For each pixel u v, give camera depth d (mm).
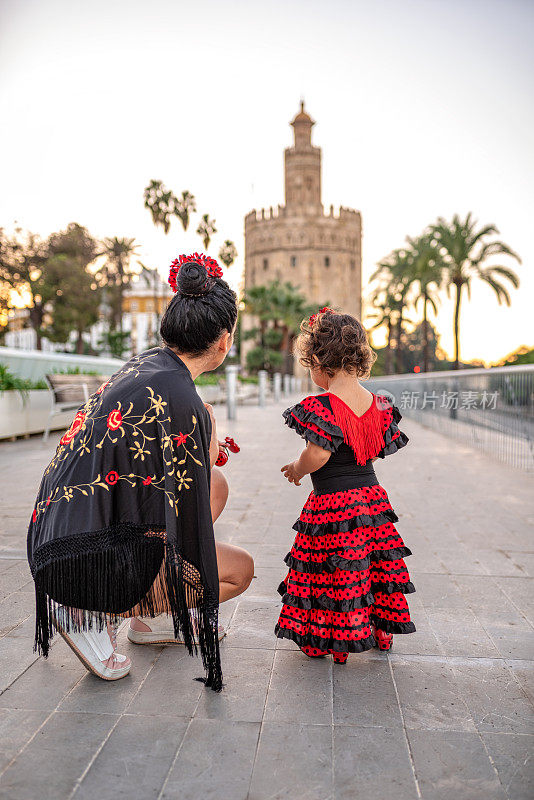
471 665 2402
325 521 2320
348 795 1646
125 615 2109
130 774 1726
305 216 77250
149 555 1949
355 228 79812
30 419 9781
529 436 7289
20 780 1698
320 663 2412
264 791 1659
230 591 2430
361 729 1954
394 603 2354
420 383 13688
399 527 4535
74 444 1984
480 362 63812
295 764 1773
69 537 1906
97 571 1914
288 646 2566
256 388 31000
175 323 2068
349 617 2283
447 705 2104
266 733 1928
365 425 2281
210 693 2170
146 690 2188
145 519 1943
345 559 2281
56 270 41469
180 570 1931
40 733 1919
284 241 77438
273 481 6328
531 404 7250
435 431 13102
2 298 42719
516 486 6219
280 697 2148
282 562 3662
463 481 6523
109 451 1924
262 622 2807
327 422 2242
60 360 12211
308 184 82750
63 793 1647
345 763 1779
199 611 2010
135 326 71562
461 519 4785
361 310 81500
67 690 2186
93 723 1977
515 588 3258
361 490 2340
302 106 83562
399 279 37156
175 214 22812
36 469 6824
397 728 1963
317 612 2336
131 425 1934
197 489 1974
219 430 11797
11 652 2482
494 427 8633
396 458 8469
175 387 1987
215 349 2135
